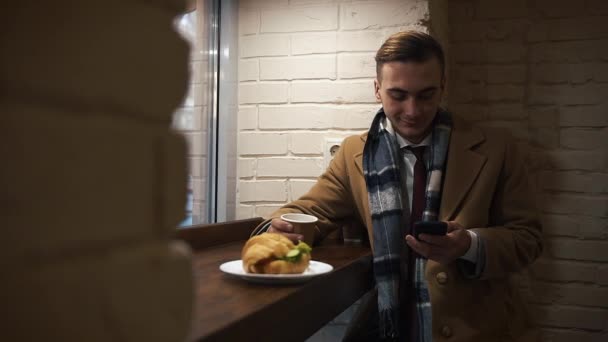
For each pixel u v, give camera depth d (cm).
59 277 24
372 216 140
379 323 136
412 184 144
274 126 182
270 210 183
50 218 24
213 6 182
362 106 174
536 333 134
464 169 133
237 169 187
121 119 28
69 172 25
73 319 25
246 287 85
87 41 26
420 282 133
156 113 31
